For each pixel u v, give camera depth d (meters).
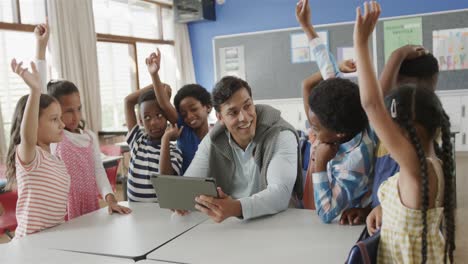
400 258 1.17
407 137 1.13
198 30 7.55
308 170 1.88
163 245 1.44
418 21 5.98
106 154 3.86
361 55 1.15
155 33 7.17
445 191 1.19
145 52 6.93
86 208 2.08
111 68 6.32
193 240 1.47
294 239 1.42
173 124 2.19
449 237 1.20
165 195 1.63
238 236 1.48
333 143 1.51
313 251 1.32
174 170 2.09
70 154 2.02
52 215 1.76
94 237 1.56
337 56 6.42
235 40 7.04
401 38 6.08
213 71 7.55
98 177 2.15
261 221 1.62
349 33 6.31
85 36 5.54
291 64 6.66
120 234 1.58
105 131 5.68
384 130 1.13
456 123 5.61
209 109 2.31
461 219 3.40
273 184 1.67
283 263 1.24
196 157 1.92
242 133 1.71
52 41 5.16
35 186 1.71
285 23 6.90
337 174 1.54
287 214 1.69
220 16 7.32
